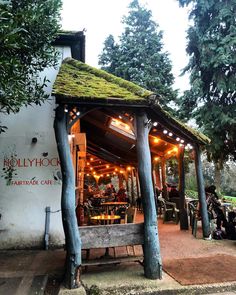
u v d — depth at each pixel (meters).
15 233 7.05
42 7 4.60
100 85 5.79
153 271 4.88
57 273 5.21
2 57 3.65
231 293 4.52
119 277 4.96
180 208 9.43
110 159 16.80
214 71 16.50
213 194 8.84
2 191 7.18
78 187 9.62
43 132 7.46
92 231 5.04
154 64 24.25
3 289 4.57
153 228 5.07
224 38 15.49
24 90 4.97
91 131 11.41
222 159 17.86
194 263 5.65
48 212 7.12
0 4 3.62
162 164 12.89
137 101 5.08
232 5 16.14
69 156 5.00
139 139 5.33
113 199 13.48
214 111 16.47
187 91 18.08
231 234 7.79
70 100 4.85
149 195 5.18
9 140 7.38
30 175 7.29
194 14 17.47
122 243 5.09
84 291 4.46
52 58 6.04
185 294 4.48
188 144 8.69
